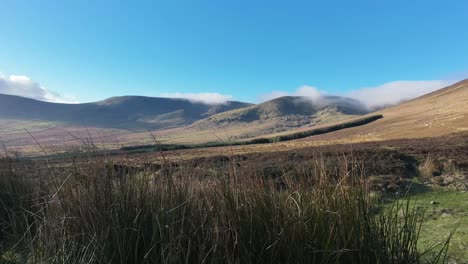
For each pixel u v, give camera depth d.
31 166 4.71
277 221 3.04
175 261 2.88
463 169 10.80
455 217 6.27
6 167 4.82
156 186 3.47
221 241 2.97
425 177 10.58
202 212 3.25
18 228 4.12
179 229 3.11
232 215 3.08
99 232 3.20
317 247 2.94
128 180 3.50
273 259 2.98
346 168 3.24
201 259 2.94
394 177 9.89
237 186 3.24
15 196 4.48
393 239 3.06
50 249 3.22
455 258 4.26
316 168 3.40
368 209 3.09
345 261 2.89
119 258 3.11
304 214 3.03
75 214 3.36
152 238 3.10
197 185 3.44
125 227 3.22
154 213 3.20
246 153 17.28
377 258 2.87
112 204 3.31
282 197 3.18
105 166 3.59
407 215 3.27
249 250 2.99
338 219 2.95
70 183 3.52
